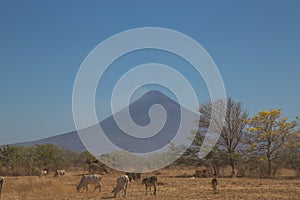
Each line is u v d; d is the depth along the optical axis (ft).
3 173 178.50
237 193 80.53
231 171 167.12
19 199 74.74
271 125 150.41
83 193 84.38
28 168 184.85
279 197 71.72
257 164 151.64
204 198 71.51
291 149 146.51
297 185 102.47
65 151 237.66
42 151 205.57
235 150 156.66
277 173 152.05
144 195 78.89
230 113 160.35
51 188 88.89
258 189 89.71
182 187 99.19
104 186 103.19
